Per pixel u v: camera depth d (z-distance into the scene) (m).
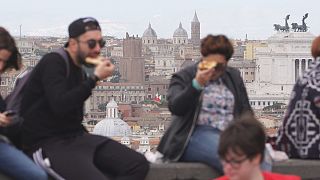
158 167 16.72
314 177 17.03
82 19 16.34
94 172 15.69
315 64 17.30
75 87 16.03
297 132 17.27
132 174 16.12
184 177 16.75
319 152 17.03
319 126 17.02
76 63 16.38
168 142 17.11
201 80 16.34
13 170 15.74
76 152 15.98
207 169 16.75
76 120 16.39
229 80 17.28
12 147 15.93
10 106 16.53
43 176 15.74
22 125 16.30
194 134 16.92
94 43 16.25
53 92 15.81
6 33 16.19
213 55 16.56
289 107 17.47
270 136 17.94
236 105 17.20
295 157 17.44
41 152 16.03
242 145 12.76
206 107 16.98
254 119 13.07
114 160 16.20
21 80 16.62
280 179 13.91
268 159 16.62
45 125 16.22
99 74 15.91
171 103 16.66
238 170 12.88
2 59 16.17
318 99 16.89
